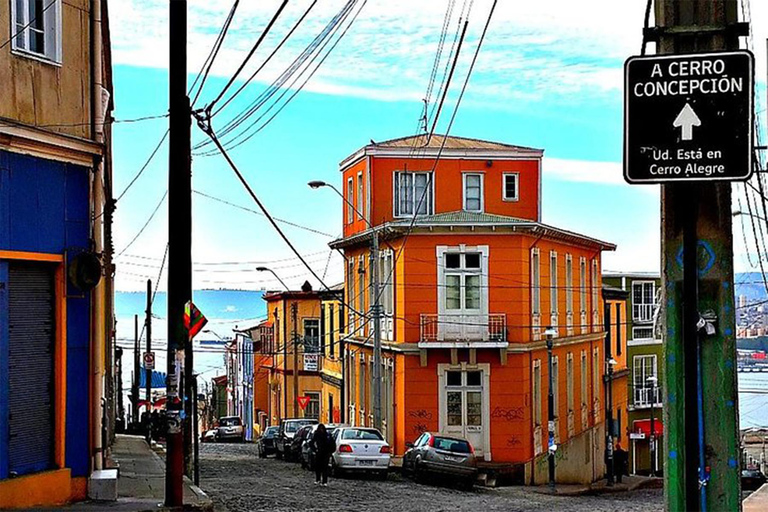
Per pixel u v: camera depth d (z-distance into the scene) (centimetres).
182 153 1574
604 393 4803
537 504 2483
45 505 1473
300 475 3000
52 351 1529
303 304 6047
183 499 1695
